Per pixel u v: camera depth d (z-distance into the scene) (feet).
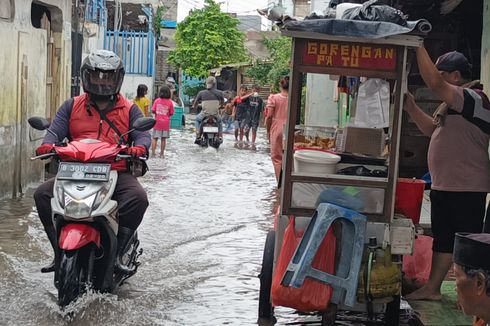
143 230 30.37
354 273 16.90
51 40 45.03
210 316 20.01
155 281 23.20
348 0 31.22
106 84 20.72
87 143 19.89
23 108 38.01
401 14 17.34
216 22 126.11
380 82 17.65
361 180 17.70
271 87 101.14
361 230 16.97
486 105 19.66
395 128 17.56
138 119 20.35
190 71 126.82
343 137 19.44
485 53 25.55
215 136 65.92
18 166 37.55
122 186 20.38
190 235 29.73
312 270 16.75
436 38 37.78
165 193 39.70
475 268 9.41
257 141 79.41
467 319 19.25
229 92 112.88
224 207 36.17
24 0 38.19
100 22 73.00
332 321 17.46
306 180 17.79
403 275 21.47
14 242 27.66
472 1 35.99
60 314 19.29
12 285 22.20
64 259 18.65
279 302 17.19
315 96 51.78
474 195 19.97
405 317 20.01
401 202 18.47
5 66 35.60
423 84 39.01
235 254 26.91
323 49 17.34
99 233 19.30
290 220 17.74
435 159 20.25
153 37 90.74
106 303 20.08
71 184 19.11
